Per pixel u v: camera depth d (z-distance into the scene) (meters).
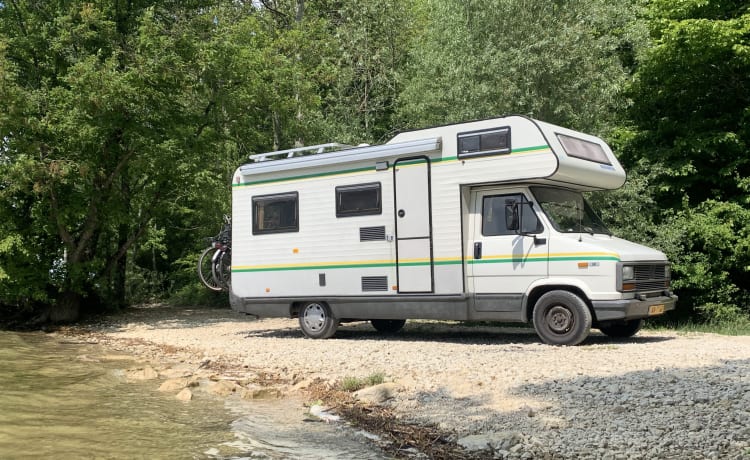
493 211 11.22
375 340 12.52
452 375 8.42
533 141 10.63
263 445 5.98
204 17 18.62
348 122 23.70
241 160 21.55
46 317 18.83
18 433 6.36
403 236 11.83
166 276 30.92
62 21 17.38
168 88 17.97
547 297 10.71
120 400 7.96
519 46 16.34
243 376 9.48
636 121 18.61
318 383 8.65
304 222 13.02
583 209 11.74
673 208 16.88
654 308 10.70
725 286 16.19
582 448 5.56
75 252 18.45
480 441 5.86
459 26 17.58
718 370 8.06
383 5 24.11
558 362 8.93
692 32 15.82
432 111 19.16
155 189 19.89
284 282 13.27
